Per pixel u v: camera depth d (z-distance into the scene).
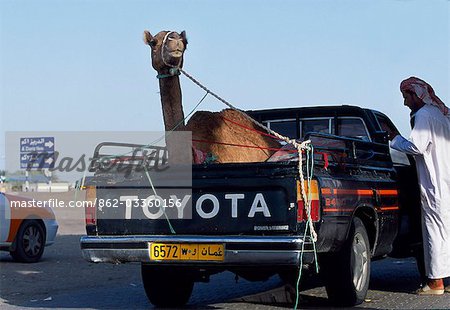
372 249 8.71
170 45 8.52
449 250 9.22
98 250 7.95
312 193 7.33
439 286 9.36
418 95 9.24
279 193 7.40
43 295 9.92
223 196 7.62
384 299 9.12
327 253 7.93
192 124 8.56
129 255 7.83
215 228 7.62
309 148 7.39
